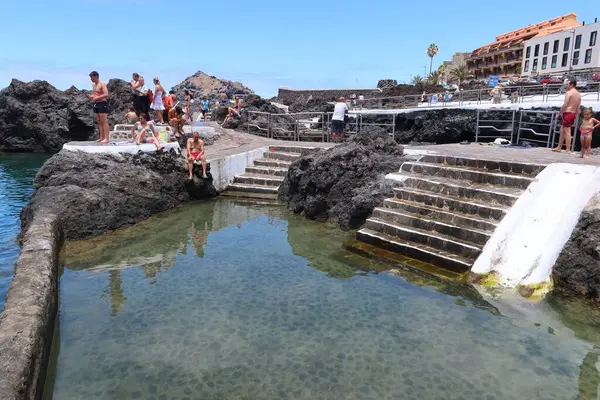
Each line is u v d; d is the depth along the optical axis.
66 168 10.23
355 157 10.34
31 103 26.14
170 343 5.01
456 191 8.20
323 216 10.36
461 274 6.75
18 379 3.50
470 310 5.76
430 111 19.70
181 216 10.80
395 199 8.86
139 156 11.29
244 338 5.12
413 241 7.78
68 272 7.16
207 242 8.80
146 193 10.73
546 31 58.09
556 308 5.76
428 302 6.00
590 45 46.28
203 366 4.57
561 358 4.71
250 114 21.72
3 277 6.95
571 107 10.10
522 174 8.02
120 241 8.79
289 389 4.20
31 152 26.66
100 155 10.81
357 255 7.87
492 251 6.63
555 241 6.37
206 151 14.30
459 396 4.10
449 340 5.06
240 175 13.49
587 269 5.95
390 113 21.59
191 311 5.80
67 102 26.58
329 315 5.67
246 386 4.24
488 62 67.50
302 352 4.82
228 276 7.02
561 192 6.96
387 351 4.84
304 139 20.19
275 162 13.76
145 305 5.98
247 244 8.66
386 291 6.37
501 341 5.04
